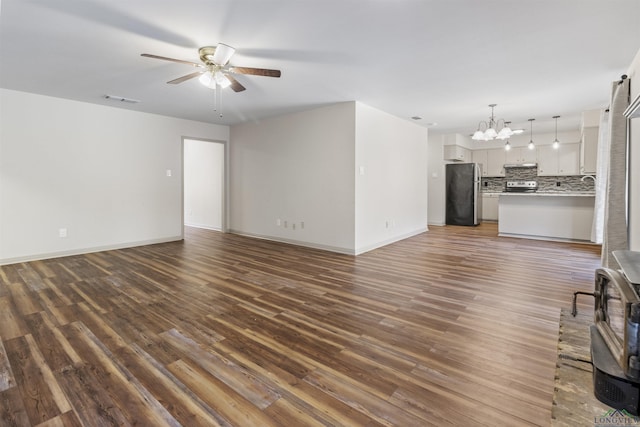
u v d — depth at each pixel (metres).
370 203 5.26
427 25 2.49
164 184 5.85
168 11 2.29
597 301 2.10
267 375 1.87
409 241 6.05
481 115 5.74
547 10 2.29
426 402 1.64
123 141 5.29
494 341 2.25
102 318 2.62
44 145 4.53
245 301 3.00
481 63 3.26
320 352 2.12
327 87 4.05
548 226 6.13
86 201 4.95
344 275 3.82
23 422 1.50
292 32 2.60
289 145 5.69
